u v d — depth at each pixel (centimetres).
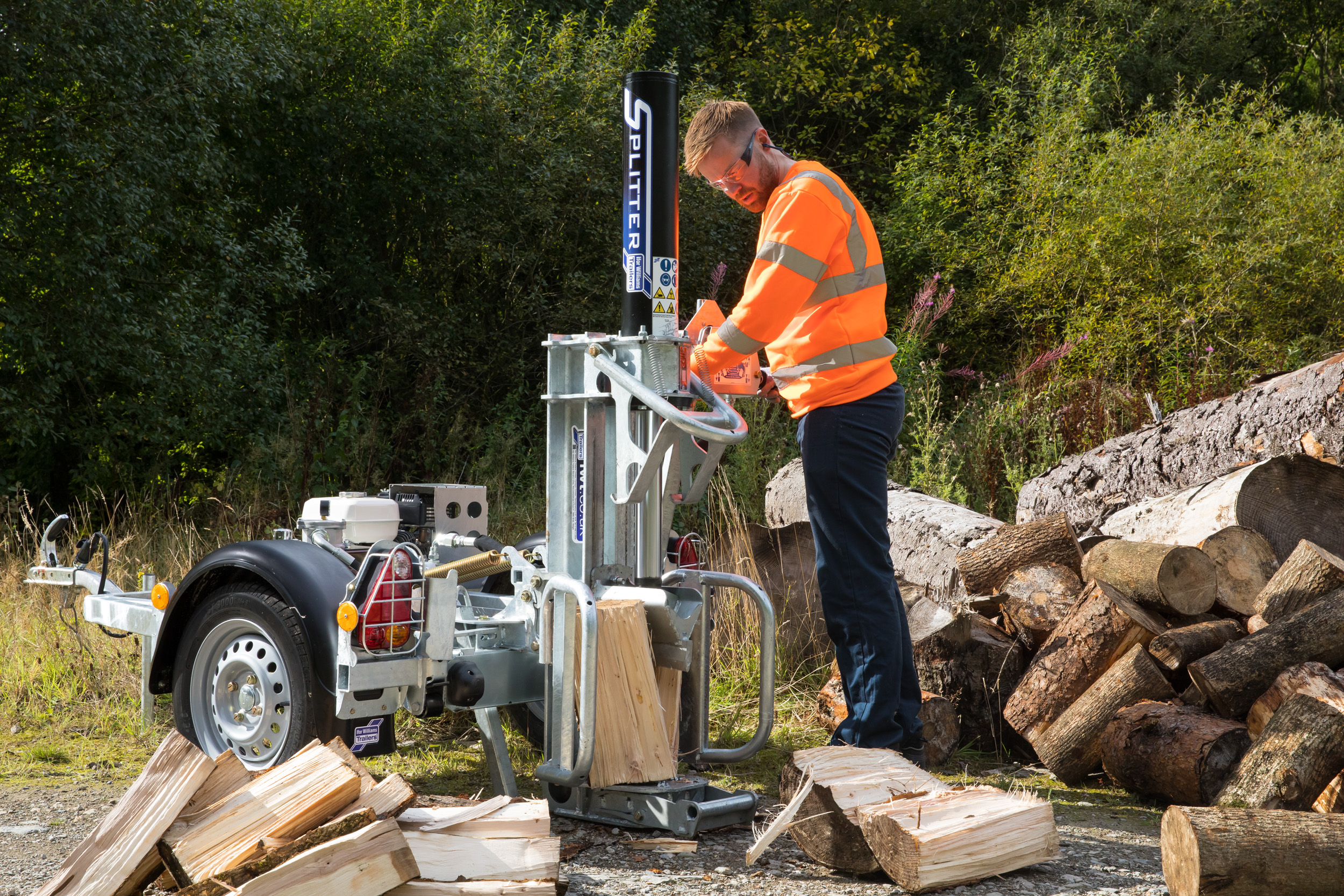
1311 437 489
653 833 288
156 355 828
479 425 1059
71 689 437
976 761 391
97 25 785
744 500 740
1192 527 457
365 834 220
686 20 1459
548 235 1144
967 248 1248
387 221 1124
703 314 320
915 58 1512
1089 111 1263
